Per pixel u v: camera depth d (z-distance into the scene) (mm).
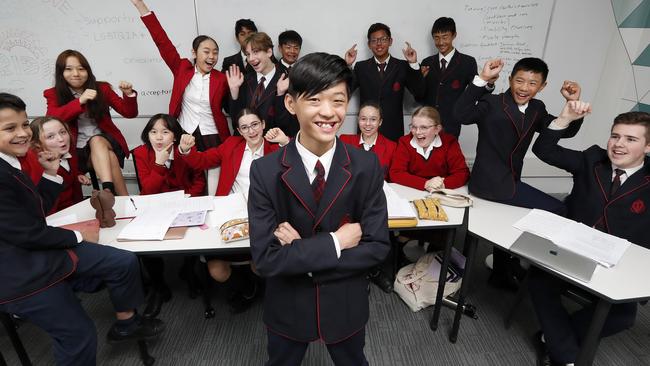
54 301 1206
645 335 1774
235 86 2436
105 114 2332
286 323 1011
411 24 2930
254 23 2832
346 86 762
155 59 2930
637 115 1462
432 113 1976
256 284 1980
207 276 1853
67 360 1276
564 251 1325
